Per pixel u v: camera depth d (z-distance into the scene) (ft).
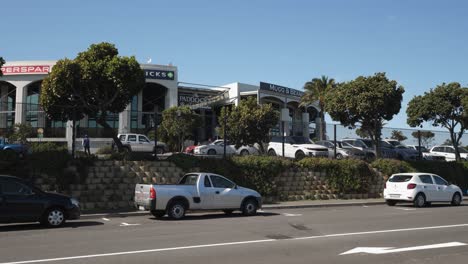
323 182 85.97
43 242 36.14
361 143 103.35
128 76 75.46
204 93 187.52
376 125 97.71
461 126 108.06
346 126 100.48
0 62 63.72
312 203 76.38
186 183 57.67
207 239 38.01
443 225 48.08
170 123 119.34
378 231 43.32
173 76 171.32
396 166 93.50
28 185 45.21
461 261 29.84
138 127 98.99
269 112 100.83
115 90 76.54
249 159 77.41
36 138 72.18
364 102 93.09
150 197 52.95
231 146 98.58
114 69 73.72
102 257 30.17
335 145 93.40
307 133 104.58
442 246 35.24
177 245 34.96
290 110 210.38
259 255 31.30
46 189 61.36
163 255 31.01
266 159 78.89
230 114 101.60
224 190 57.31
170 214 53.67
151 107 174.91
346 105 95.61
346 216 57.47
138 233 41.50
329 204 76.02
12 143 67.77
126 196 66.33
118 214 58.13
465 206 75.87
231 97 184.85
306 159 84.79
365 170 90.27
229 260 29.55
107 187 65.36
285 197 80.43
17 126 70.95
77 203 47.70
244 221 51.78
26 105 78.28
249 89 190.39
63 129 74.54
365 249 33.81
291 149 96.43
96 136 78.54
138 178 67.82
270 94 187.32
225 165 74.59
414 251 33.14
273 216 57.82
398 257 31.01
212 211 63.00
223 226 46.91
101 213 58.18
